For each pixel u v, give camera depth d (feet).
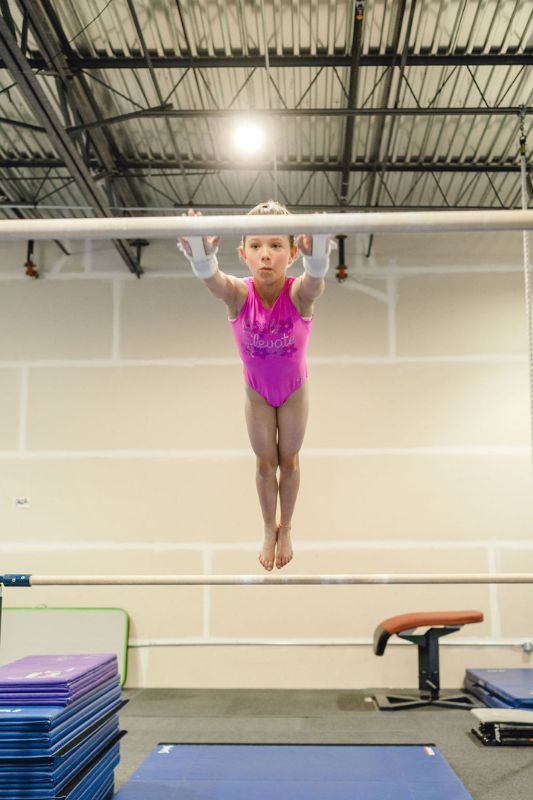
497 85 14.02
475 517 17.97
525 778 10.92
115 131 15.55
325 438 18.34
